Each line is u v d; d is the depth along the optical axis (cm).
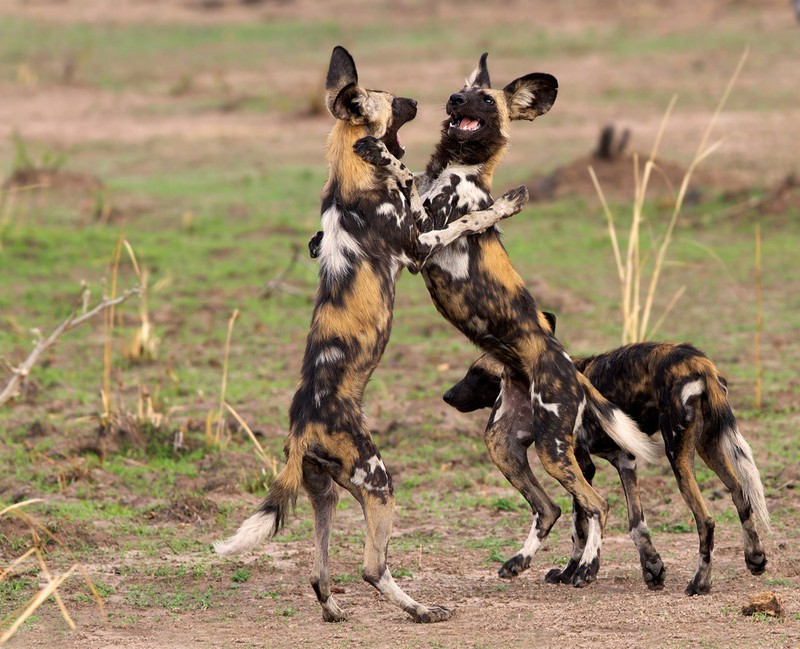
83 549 1869
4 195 5078
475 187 1748
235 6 10775
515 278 1722
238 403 2756
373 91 1652
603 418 1680
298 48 9150
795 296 3725
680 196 2752
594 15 9606
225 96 7706
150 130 6888
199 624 1528
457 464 2384
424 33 9325
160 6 10825
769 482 2177
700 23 9000
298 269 4172
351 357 1520
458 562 1838
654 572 1662
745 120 6325
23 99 7619
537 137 6294
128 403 2728
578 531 1736
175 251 4391
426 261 1680
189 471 2300
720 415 1662
